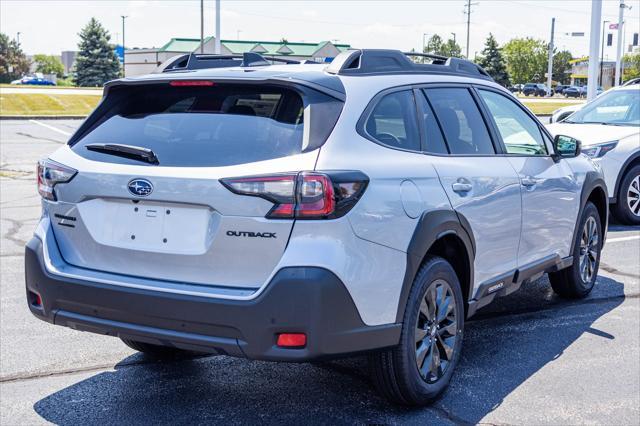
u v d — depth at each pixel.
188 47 113.50
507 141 5.07
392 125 4.04
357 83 3.93
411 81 4.34
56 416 4.00
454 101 4.67
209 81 3.78
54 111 34.69
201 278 3.54
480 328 5.57
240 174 3.42
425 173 4.06
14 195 11.91
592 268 6.43
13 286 6.51
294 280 3.32
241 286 3.46
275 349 3.37
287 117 3.61
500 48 89.38
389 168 3.80
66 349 5.04
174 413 4.04
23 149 19.45
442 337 4.27
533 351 5.07
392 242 3.70
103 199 3.80
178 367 4.74
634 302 6.29
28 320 5.62
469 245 4.39
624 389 4.43
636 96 10.52
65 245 3.94
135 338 3.70
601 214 6.60
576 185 5.88
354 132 3.71
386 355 3.86
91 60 90.69
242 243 3.42
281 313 3.33
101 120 4.04
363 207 3.54
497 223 4.70
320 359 3.42
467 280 4.48
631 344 5.23
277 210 3.37
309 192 3.36
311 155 3.47
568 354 5.02
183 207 3.59
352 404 4.17
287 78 3.65
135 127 3.89
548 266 5.61
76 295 3.75
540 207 5.28
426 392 4.05
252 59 4.74
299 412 4.06
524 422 3.97
